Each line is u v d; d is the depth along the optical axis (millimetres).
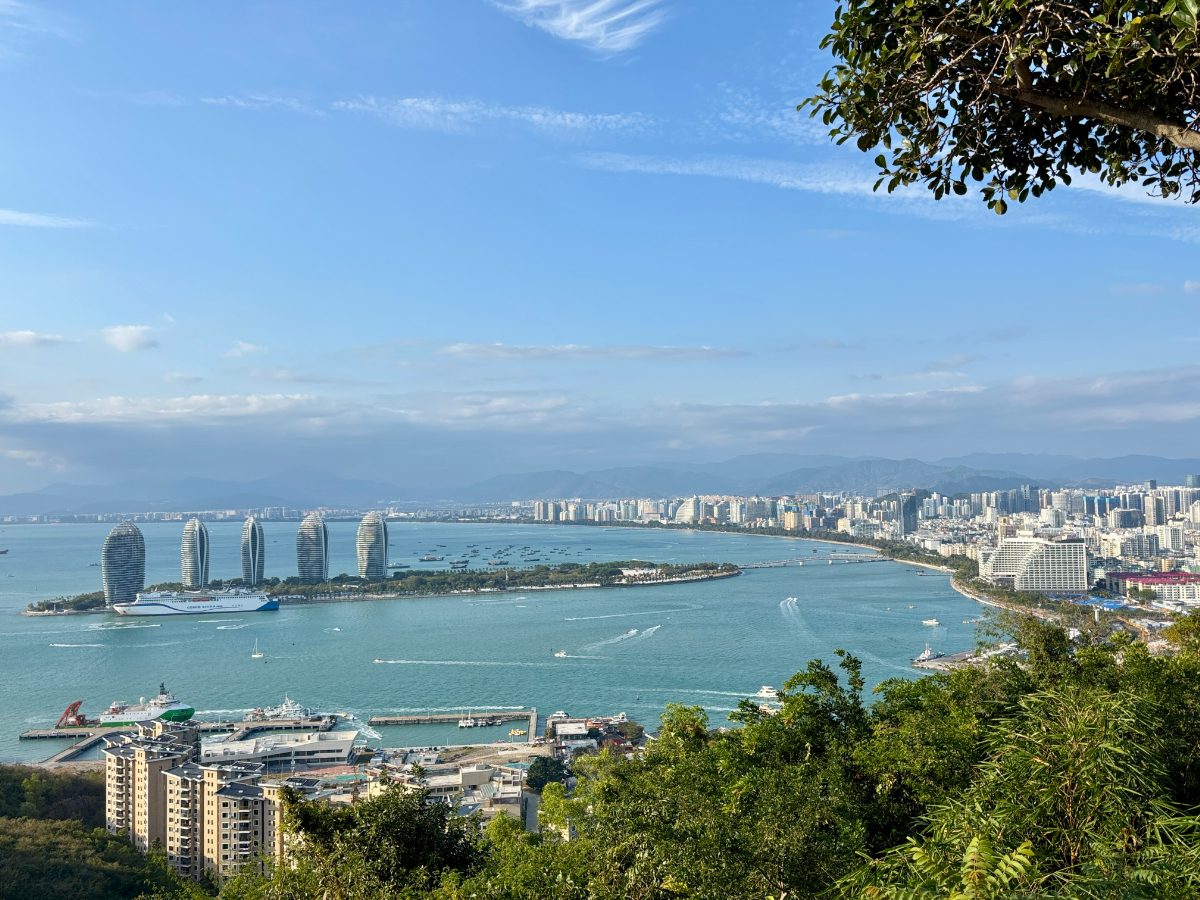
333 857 28109
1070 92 13648
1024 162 15594
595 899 23531
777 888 21547
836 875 21500
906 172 15695
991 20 12953
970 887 10969
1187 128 12211
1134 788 15086
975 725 26875
